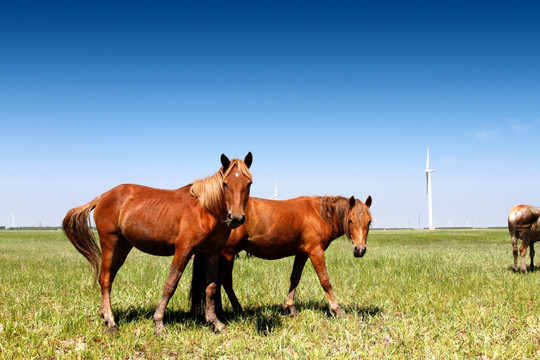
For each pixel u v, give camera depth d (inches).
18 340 196.2
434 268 458.9
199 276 244.4
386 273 426.0
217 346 199.3
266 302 301.0
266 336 214.7
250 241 258.2
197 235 217.3
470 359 181.0
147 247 230.8
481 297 303.1
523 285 346.3
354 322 236.5
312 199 278.5
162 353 191.9
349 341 202.2
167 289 216.4
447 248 866.1
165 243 225.9
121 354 183.2
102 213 235.9
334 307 254.5
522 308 266.5
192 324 236.5
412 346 197.3
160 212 223.8
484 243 1102.4
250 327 233.9
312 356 182.2
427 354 183.5
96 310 254.1
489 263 520.7
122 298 293.0
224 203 215.2
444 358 178.9
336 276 401.1
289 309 272.4
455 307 270.5
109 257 233.6
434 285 351.3
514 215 456.1
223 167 218.1
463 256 607.8
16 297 287.3
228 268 258.1
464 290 325.4
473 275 399.2
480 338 205.5
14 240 1370.6
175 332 214.1
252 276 402.6
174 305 283.4
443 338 205.9
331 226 267.7
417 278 392.8
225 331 223.1
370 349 193.8
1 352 179.2
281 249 263.4
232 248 255.4
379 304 284.5
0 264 514.9
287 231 256.8
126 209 228.8
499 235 1685.5
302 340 208.7
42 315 239.0
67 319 229.5
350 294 323.0
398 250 788.0
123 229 229.0
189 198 228.4
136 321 241.8
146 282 362.9
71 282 359.6
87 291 318.7
